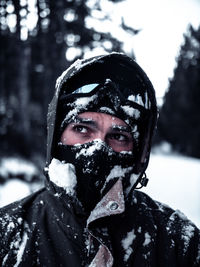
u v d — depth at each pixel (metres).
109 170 1.27
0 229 1.19
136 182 1.35
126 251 1.16
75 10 11.29
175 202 8.22
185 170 16.66
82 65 1.31
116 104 1.28
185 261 1.20
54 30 11.20
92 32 10.94
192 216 6.76
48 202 1.25
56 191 1.20
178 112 31.69
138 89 1.40
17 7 9.95
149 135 1.42
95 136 1.28
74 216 1.16
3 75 12.05
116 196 1.19
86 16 11.20
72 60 11.38
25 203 1.30
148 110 1.42
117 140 1.32
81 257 1.11
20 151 10.35
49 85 11.68
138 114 1.35
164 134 33.62
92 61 1.32
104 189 1.26
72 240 1.15
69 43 11.41
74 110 1.28
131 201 1.33
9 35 10.74
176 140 32.56
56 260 1.11
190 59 30.92
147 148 1.42
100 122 1.28
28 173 8.70
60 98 1.32
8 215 1.24
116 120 1.29
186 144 31.17
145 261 1.15
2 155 9.41
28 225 1.21
